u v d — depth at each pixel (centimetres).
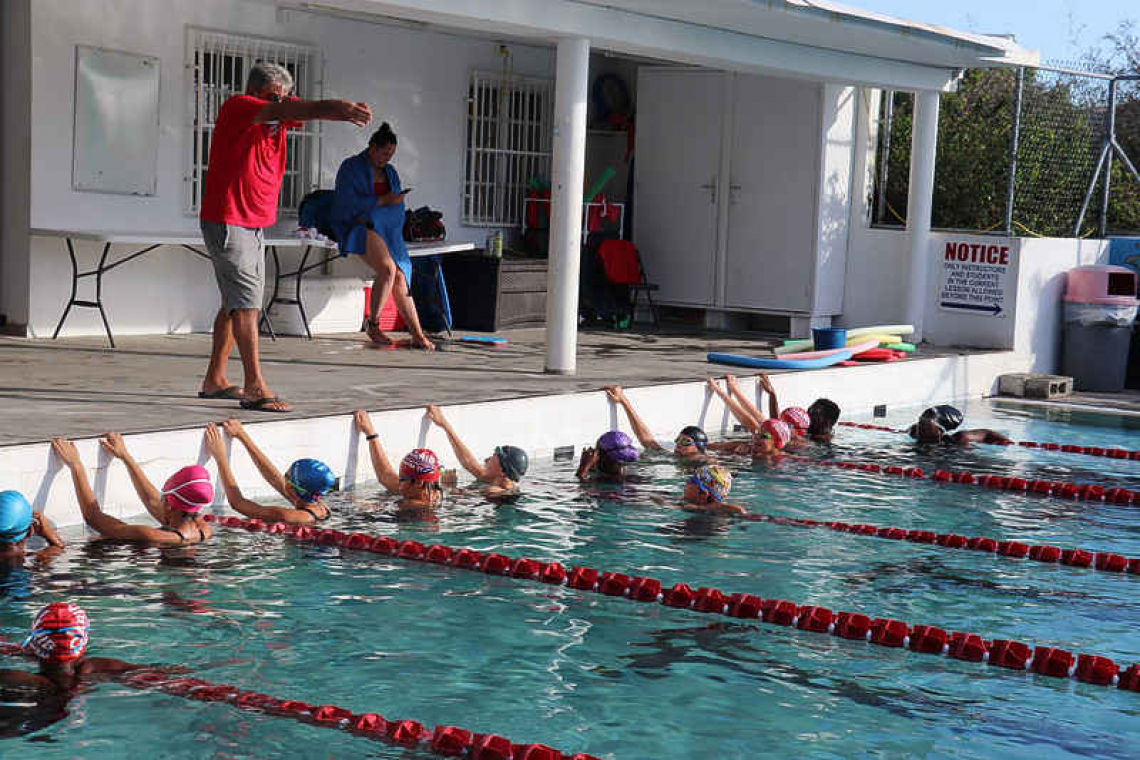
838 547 748
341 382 982
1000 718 494
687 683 520
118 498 711
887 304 1611
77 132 1162
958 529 803
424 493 789
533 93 1625
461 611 600
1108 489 924
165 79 1227
